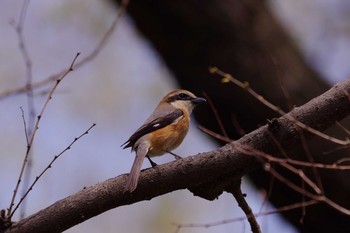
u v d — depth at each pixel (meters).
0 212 8.45
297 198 11.99
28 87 10.19
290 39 13.09
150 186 8.70
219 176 8.88
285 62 12.58
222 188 8.98
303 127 8.45
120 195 8.62
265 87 12.32
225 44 12.46
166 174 8.69
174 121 11.48
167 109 11.86
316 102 8.58
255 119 12.35
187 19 12.44
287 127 8.57
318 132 8.55
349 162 11.59
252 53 12.47
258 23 12.68
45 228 8.45
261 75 12.38
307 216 12.14
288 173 11.74
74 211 8.50
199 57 12.55
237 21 12.53
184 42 12.56
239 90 12.32
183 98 12.38
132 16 12.77
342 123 11.72
